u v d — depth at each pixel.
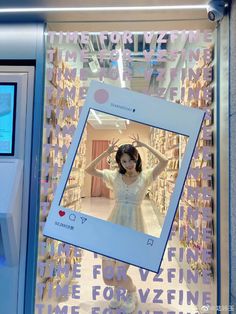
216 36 1.59
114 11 1.51
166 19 1.60
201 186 1.61
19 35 1.63
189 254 1.59
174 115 1.33
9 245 1.49
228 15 1.47
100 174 1.66
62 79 1.65
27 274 1.56
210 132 1.62
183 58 1.61
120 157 1.65
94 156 1.66
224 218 1.49
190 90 1.62
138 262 1.30
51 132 1.64
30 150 1.59
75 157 1.42
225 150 1.50
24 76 1.61
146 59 1.62
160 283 1.59
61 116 1.64
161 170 1.61
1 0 1.44
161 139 1.62
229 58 1.47
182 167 1.34
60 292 1.62
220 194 1.55
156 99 1.34
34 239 1.57
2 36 1.63
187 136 1.32
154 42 1.61
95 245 1.32
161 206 1.57
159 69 1.62
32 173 1.59
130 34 1.62
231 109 1.45
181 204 1.60
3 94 1.61
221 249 1.52
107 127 1.63
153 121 1.33
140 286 1.59
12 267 1.56
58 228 1.33
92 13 1.54
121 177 1.64
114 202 1.61
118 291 1.59
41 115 1.60
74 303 1.62
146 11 1.52
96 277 1.61
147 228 1.43
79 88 1.63
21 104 1.60
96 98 1.37
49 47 1.64
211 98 1.62
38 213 1.58
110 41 1.63
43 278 1.61
